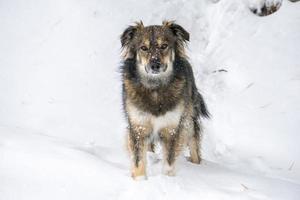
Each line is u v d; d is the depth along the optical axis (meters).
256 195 4.23
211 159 5.36
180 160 4.79
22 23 6.13
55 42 5.99
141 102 4.39
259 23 6.10
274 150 5.24
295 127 5.33
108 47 5.98
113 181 4.18
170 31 4.47
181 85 4.45
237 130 5.45
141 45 4.39
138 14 6.24
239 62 5.89
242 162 5.24
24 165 4.22
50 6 6.22
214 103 5.73
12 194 3.96
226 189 4.26
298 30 5.89
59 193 4.01
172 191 4.14
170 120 4.42
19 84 5.71
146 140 4.45
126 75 4.45
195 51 6.17
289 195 4.27
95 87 5.74
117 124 5.49
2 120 5.41
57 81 5.74
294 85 5.58
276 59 5.78
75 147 4.62
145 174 4.34
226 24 6.20
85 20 6.12
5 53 5.93
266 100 5.56
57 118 5.47
